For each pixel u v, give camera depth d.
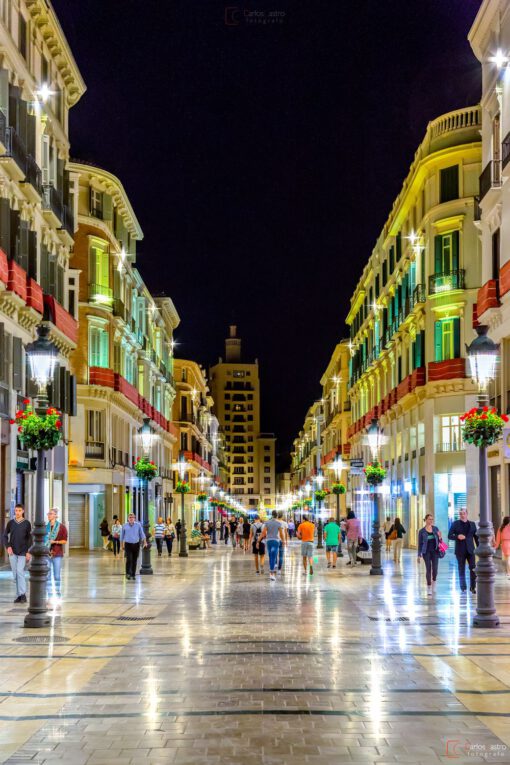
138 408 58.19
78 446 47.56
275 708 8.26
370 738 7.21
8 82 28.28
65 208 36.28
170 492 80.50
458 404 42.22
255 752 6.82
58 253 36.59
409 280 49.84
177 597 19.58
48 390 33.03
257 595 20.11
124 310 54.06
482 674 9.92
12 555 17.97
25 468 30.36
